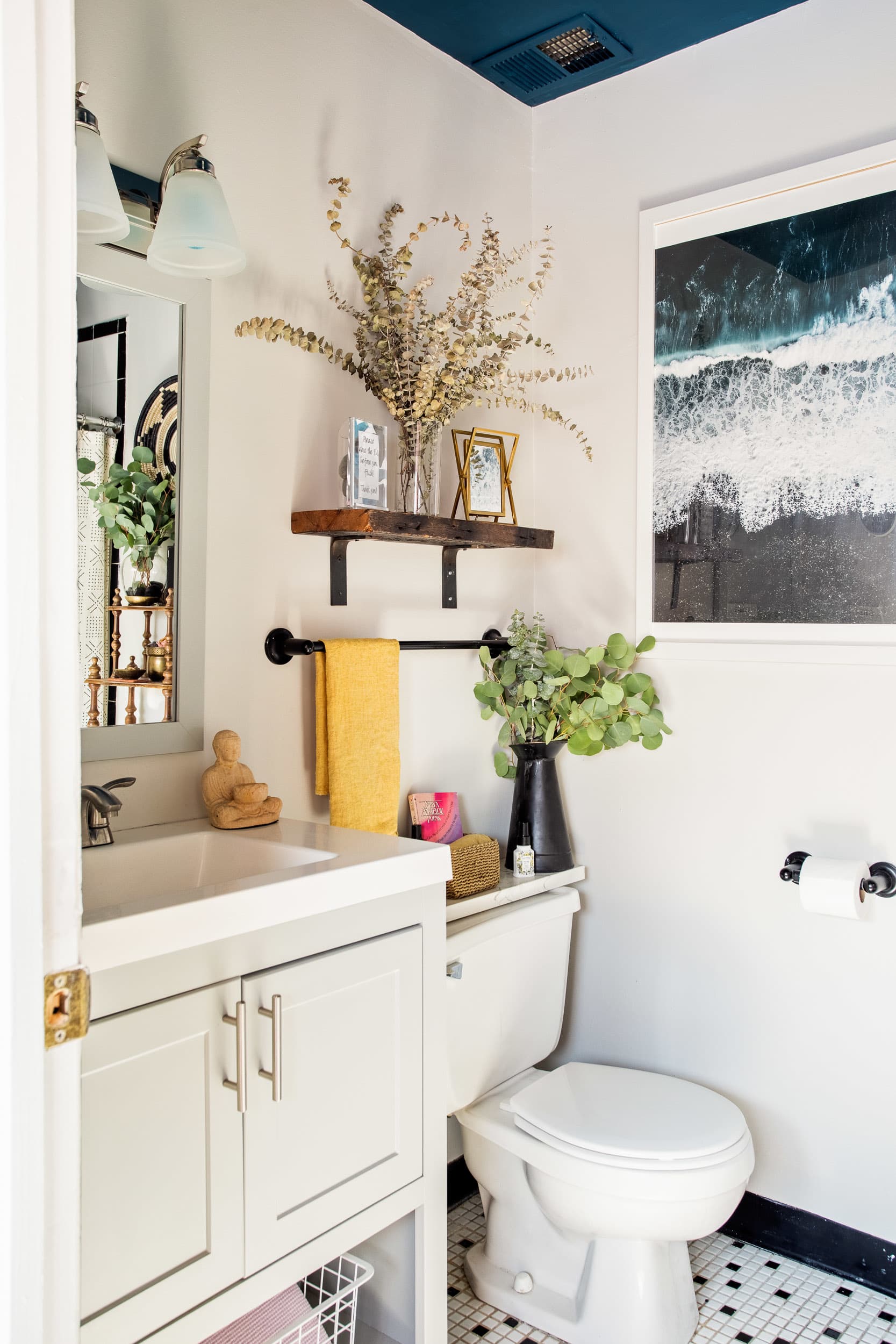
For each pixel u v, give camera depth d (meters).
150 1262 1.09
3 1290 0.67
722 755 2.16
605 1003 2.36
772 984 2.09
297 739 1.85
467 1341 1.80
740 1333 1.80
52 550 0.69
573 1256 1.87
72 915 0.71
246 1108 1.18
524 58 2.22
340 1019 1.33
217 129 1.69
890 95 1.93
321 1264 1.30
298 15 1.84
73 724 0.71
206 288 1.64
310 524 1.79
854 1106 1.98
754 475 2.10
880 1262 1.94
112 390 1.51
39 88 0.67
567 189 2.42
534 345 2.49
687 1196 1.61
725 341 2.14
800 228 2.03
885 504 1.93
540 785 2.26
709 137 2.17
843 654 1.98
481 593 2.35
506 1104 1.84
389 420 2.05
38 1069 0.68
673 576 2.23
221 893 1.16
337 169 1.93
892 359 1.92
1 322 0.66
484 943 1.93
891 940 1.93
